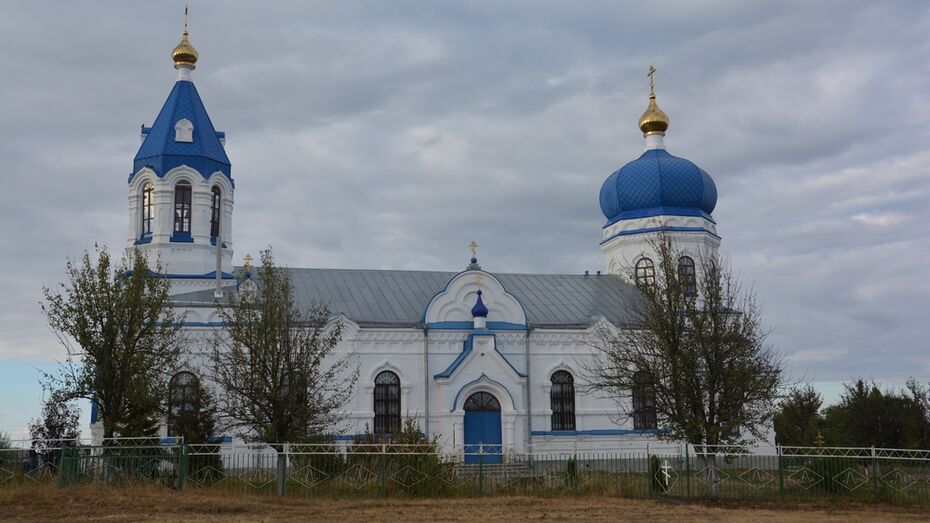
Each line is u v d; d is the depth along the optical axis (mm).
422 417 55062
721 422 43031
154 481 37219
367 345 55469
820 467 39562
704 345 43062
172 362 45688
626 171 67688
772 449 59125
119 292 43781
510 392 55250
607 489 38969
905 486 38906
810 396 68688
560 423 57719
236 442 51875
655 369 44031
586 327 58469
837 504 36688
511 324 57656
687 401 43406
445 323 56625
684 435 43188
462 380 54781
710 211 68438
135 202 57844
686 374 43344
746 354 43375
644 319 49094
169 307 47844
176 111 58562
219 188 59000
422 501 35844
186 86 59656
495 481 40781
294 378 43375
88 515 30359
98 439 42062
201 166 57719
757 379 43531
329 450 40688
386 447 40094
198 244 57156
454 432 53969
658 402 44344
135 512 31109
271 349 42844
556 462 49125
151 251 56562
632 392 49531
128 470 37625
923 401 63219
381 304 58844
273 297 44156
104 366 42562
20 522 28906
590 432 57312
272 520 30219
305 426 42562
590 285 66062
